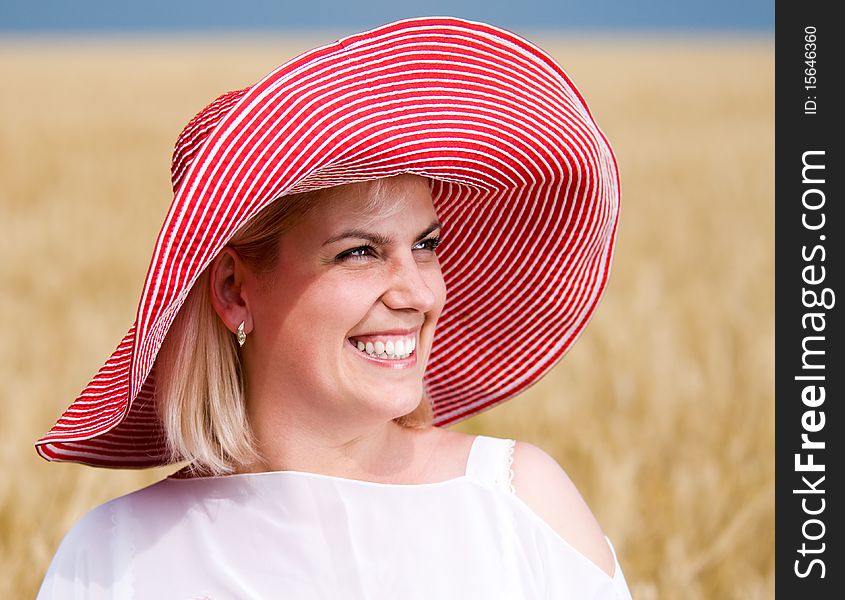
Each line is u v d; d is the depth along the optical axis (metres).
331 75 3.40
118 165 35.59
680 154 37.09
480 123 3.55
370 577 3.77
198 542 3.84
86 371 11.92
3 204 27.14
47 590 3.90
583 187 3.89
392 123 3.43
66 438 3.83
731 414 10.13
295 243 3.63
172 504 3.90
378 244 3.62
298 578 3.79
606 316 13.52
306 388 3.74
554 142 3.68
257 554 3.81
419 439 3.96
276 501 3.82
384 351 3.70
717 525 7.92
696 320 14.05
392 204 3.58
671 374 10.89
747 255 19.89
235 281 3.77
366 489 3.81
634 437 9.70
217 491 3.88
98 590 3.84
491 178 3.65
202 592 3.80
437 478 3.89
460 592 3.74
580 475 8.80
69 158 37.12
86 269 18.45
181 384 3.82
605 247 4.18
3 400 10.80
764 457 9.10
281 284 3.69
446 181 4.01
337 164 3.39
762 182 31.05
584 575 3.75
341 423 3.79
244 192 3.33
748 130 44.91
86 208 26.39
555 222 4.07
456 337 4.41
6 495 7.85
